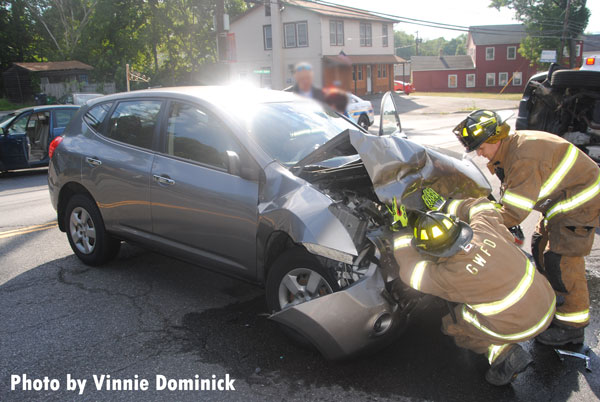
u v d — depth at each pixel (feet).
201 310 12.87
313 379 9.83
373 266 9.56
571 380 9.68
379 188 9.70
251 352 10.84
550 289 8.91
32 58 132.57
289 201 10.43
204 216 12.21
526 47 148.25
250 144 11.80
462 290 8.46
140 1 126.72
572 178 10.12
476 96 144.25
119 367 10.39
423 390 9.40
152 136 13.87
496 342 8.86
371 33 136.98
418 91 200.64
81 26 127.03
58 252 17.61
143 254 17.20
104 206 14.80
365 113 60.13
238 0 133.69
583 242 10.27
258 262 11.39
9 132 34.68
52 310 13.00
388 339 9.84
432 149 12.11
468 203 9.59
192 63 131.34
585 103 25.85
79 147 15.53
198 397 9.37
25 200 27.17
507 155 10.25
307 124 13.50
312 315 9.39
